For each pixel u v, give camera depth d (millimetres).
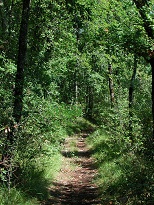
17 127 8656
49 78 13438
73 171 13250
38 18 14117
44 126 10148
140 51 8250
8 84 10773
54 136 10773
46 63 13578
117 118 13984
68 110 12828
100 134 20688
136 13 8062
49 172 11508
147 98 17188
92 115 36000
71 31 15359
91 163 14680
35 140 9664
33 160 10195
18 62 9453
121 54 12336
